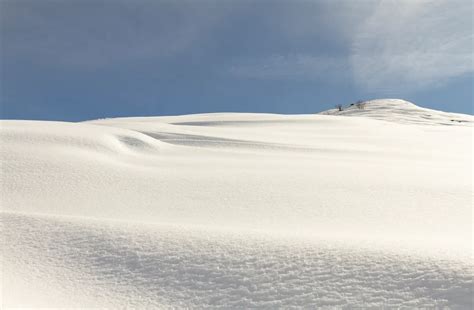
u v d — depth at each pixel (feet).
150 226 26.99
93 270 21.67
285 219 37.24
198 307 18.17
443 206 40.50
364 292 17.30
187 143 105.70
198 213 40.09
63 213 39.86
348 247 21.22
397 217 37.19
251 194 47.14
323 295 17.54
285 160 77.15
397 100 442.91
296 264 20.01
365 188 48.60
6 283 20.33
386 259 19.36
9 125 96.63
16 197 45.96
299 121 198.08
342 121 201.57
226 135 121.70
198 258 21.70
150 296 19.29
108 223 27.58
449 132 182.80
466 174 58.23
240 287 18.97
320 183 51.85
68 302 18.95
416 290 16.85
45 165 59.52
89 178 55.16
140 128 127.65
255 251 21.79
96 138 83.87
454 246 20.84
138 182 54.03
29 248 24.04
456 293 16.19
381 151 99.14
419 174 58.34
